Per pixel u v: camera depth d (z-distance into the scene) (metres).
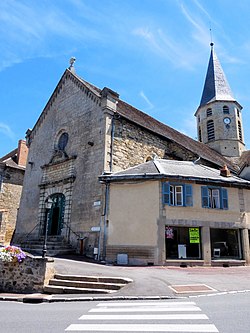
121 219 14.23
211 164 23.39
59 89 21.97
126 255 13.48
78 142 18.20
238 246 15.27
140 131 18.66
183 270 11.88
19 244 17.28
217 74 36.47
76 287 8.69
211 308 5.98
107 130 16.38
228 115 33.66
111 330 4.61
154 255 13.17
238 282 9.23
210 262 13.76
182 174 15.02
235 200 15.49
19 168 26.22
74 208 16.70
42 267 9.02
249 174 20.86
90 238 15.03
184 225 13.91
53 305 7.05
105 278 8.88
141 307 6.35
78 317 5.52
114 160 16.27
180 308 6.09
